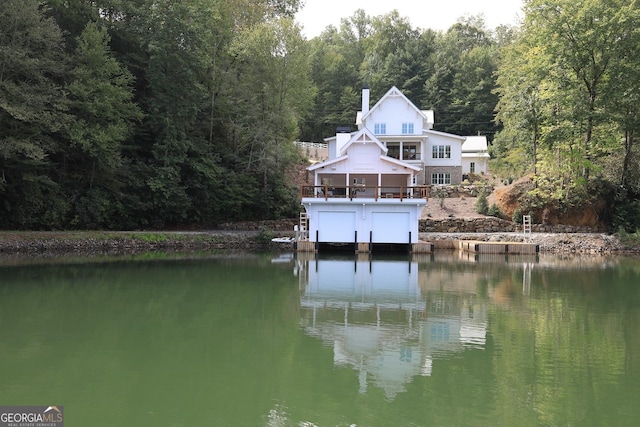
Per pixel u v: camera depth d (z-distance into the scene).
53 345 9.74
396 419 6.55
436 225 33.59
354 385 7.81
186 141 33.19
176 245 29.84
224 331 11.02
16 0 24.05
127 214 31.66
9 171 26.17
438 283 18.03
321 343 10.17
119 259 23.91
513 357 9.28
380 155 30.14
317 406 6.99
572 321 12.15
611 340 10.46
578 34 30.25
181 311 13.04
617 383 7.91
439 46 76.19
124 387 7.59
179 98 32.69
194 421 6.46
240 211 36.31
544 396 7.36
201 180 34.31
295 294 15.69
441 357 9.28
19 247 25.23
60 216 28.62
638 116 31.02
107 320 11.89
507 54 44.28
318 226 28.83
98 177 30.09
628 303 14.36
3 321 11.66
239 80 38.31
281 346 9.91
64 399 7.10
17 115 22.81
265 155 36.69
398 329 11.37
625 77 30.17
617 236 29.84
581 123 30.72
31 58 25.47
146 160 33.84
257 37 36.91
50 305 13.50
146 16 32.34
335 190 32.12
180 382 7.85
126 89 30.84
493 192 38.09
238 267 21.89
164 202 31.95
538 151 33.19
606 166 33.66
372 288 16.86
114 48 33.56
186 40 32.25
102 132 27.19
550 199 33.00
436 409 6.89
